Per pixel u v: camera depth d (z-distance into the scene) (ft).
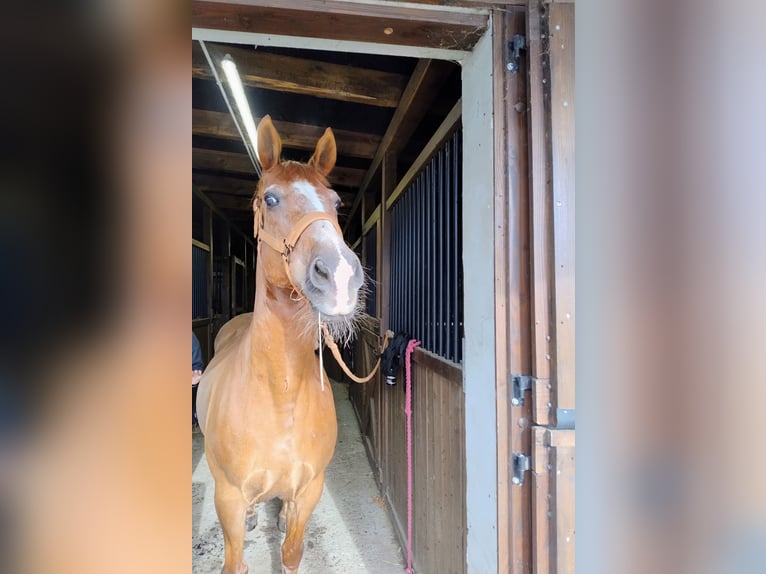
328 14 2.63
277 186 3.61
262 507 7.75
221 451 4.05
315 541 6.67
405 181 6.88
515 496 2.68
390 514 7.38
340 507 7.77
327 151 4.21
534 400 2.63
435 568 4.89
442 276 4.92
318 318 3.26
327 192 3.69
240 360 4.19
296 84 6.26
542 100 2.68
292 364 3.93
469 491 3.38
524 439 2.69
